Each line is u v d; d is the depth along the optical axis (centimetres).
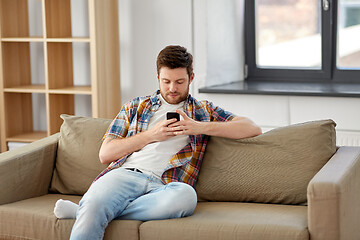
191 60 293
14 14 462
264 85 451
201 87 445
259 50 480
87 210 256
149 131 287
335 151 287
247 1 474
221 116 301
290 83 460
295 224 246
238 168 286
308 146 281
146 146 290
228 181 286
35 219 274
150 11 457
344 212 243
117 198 265
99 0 429
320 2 456
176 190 262
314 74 462
